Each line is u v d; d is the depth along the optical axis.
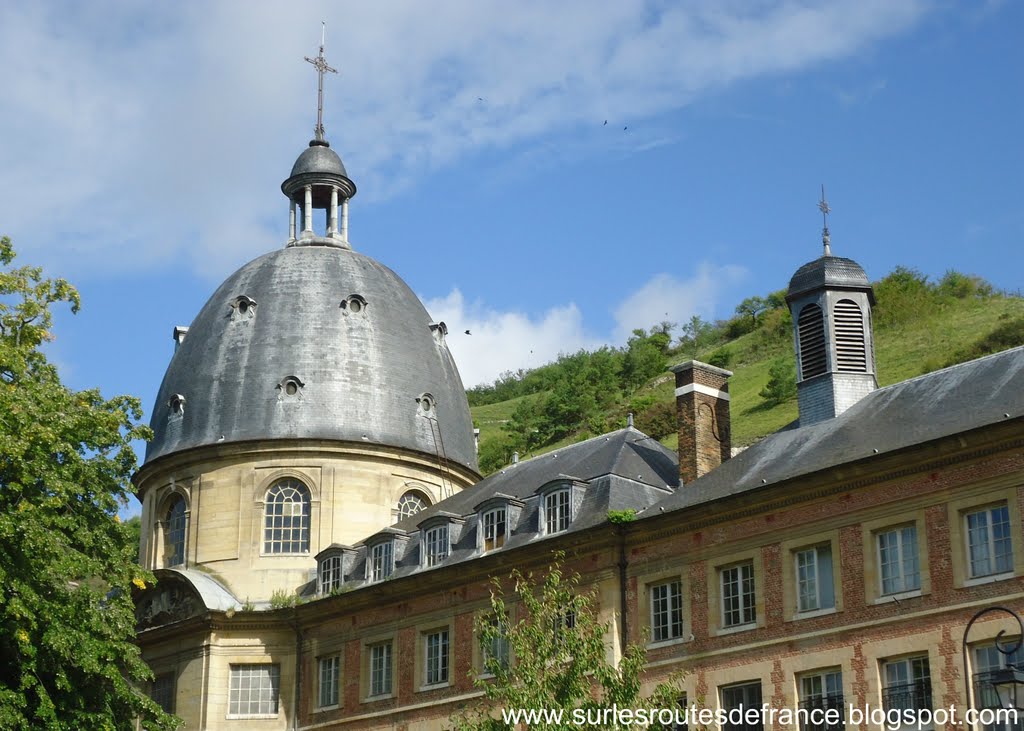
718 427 51.50
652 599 46.09
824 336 48.34
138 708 44.81
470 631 50.97
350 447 63.25
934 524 39.75
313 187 72.50
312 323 65.81
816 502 42.56
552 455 56.72
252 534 62.03
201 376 65.56
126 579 45.59
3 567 41.91
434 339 69.25
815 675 41.38
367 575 56.50
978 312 108.44
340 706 54.97
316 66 75.19
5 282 47.91
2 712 40.41
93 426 46.66
